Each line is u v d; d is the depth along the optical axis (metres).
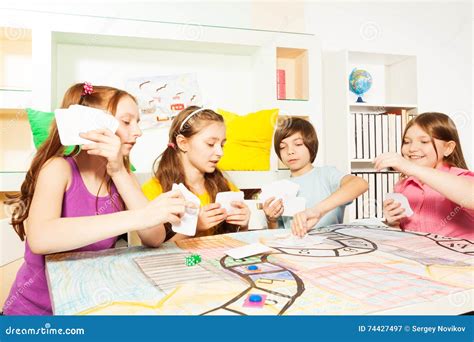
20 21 1.28
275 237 0.73
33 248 0.56
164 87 1.60
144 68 1.59
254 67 1.72
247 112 1.76
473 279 0.43
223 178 1.23
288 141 1.31
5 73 1.38
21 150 1.38
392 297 0.37
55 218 0.60
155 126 1.57
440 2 2.14
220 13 1.69
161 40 1.48
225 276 0.45
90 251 0.62
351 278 0.43
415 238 0.69
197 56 1.67
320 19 1.88
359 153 1.79
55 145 0.74
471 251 0.58
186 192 0.71
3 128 1.36
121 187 0.70
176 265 0.51
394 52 1.86
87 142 0.64
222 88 1.71
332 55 1.83
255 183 1.46
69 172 0.71
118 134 0.78
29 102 1.29
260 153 1.47
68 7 1.48
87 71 1.51
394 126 1.85
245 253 0.56
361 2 1.96
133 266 0.51
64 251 0.61
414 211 1.03
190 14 1.65
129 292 0.40
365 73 1.89
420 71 2.11
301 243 0.66
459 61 2.18
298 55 1.78
